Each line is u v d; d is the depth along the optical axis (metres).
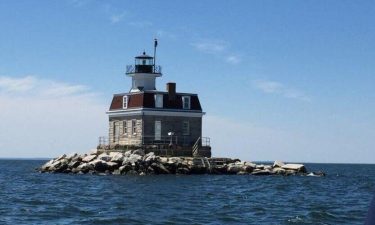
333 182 69.81
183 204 38.69
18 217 30.61
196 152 74.50
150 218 30.70
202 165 71.50
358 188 59.75
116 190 49.69
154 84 81.25
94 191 48.94
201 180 61.97
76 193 47.06
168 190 49.69
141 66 80.88
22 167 136.25
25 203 38.38
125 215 32.00
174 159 70.69
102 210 34.59
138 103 75.81
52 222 28.89
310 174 82.81
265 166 78.62
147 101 75.44
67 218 30.56
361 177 93.50
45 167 82.44
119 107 79.19
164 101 76.38
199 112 77.81
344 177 88.12
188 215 32.31
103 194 46.12
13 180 65.75
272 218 31.44
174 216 31.72
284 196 46.91
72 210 34.28
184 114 76.88
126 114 77.62
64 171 78.12
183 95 77.62
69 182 59.91
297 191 52.69
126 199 42.12
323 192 52.56
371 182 73.81
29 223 28.39
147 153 72.25
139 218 30.61
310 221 30.34
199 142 76.94
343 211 35.59
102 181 60.19
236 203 39.94
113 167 71.06
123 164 70.44
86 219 30.09
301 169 82.12
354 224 29.64
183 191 48.94
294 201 42.53
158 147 73.19
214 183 58.75
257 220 30.50
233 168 73.94
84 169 73.88
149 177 64.88
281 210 35.75
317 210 35.88
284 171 79.69
